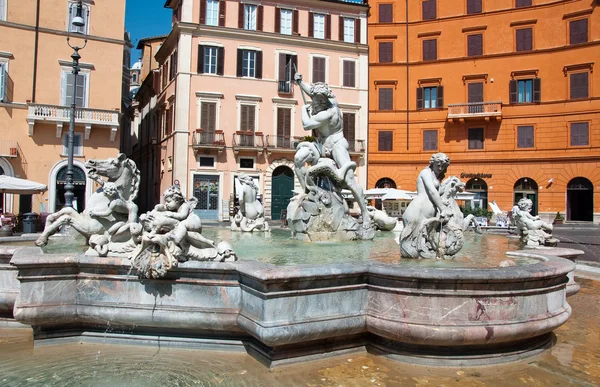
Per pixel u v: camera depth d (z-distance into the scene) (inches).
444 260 213.2
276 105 1496.1
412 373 157.5
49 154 1203.9
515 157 1515.7
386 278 167.3
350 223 313.1
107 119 1249.4
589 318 227.8
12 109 1177.4
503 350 167.3
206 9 1446.9
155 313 174.4
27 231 720.3
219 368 159.9
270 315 155.6
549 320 170.1
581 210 1523.1
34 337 180.5
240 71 1467.8
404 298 164.1
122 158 243.4
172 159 1433.3
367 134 1604.3
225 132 1448.1
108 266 178.5
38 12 1218.6
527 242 310.5
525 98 1525.6
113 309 177.5
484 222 1119.0
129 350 176.6
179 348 177.8
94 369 157.8
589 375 154.8
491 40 1557.6
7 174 1159.6
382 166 1630.2
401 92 1630.2
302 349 164.9
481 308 160.7
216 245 191.0
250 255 233.0
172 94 1471.5
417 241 216.7
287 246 276.8
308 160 320.2
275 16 1508.4
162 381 147.9
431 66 1614.2
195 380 149.2
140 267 173.0
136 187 251.3
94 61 1277.1
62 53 1245.1
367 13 1604.3
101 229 236.4
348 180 315.3
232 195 1438.2
